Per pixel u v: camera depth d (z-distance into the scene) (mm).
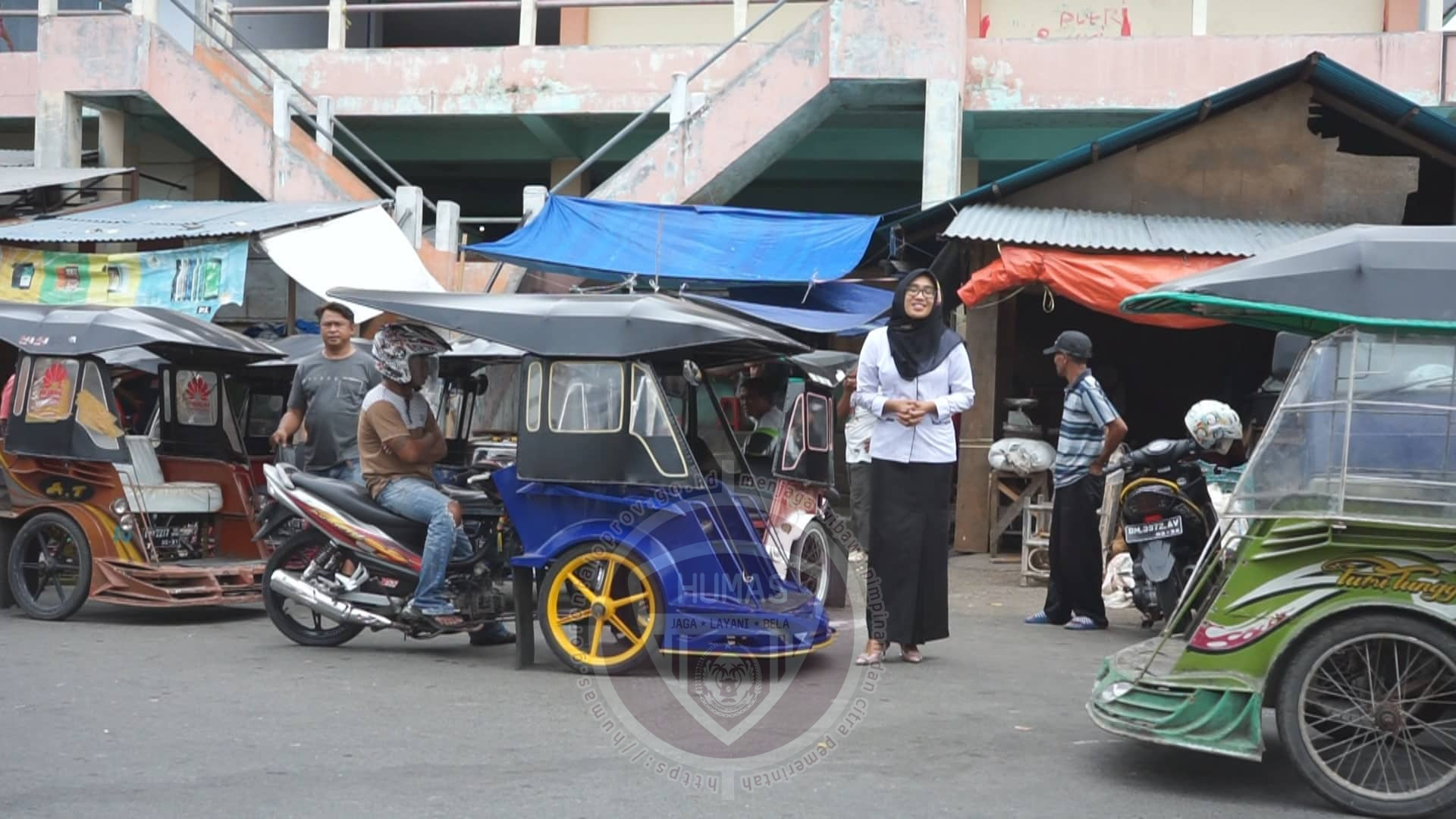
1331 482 4770
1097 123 15336
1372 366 4793
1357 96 11586
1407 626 4676
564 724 5770
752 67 14039
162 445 9180
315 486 7426
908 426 7090
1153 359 14773
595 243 12422
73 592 8289
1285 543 4848
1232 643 4898
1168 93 14406
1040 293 14164
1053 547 8688
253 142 14961
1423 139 11828
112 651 7332
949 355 7152
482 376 10594
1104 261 10961
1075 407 8570
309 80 16609
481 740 5473
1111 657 5660
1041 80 14602
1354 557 4750
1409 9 15758
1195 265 10922
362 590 7508
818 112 14406
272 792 4695
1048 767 5262
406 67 16484
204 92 15094
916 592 7188
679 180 14164
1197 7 14602
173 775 4883
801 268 12156
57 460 8336
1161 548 8172
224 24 16016
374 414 7348
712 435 7980
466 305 6895
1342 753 4883
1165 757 5461
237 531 8969
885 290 12664
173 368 9188
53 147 15438
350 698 6203
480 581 7543
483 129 17562
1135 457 8344
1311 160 11992
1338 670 4828
